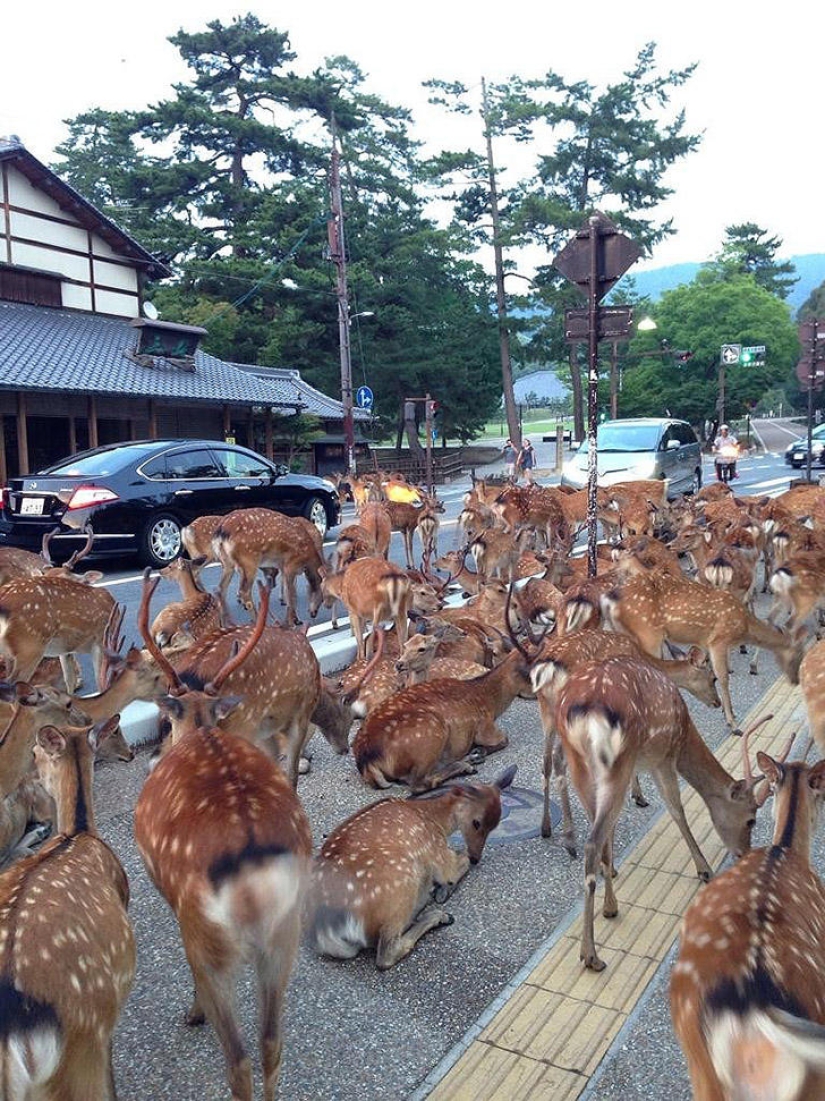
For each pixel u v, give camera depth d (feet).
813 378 61.82
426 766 18.26
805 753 19.52
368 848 13.07
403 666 21.53
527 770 19.74
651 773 14.66
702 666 20.45
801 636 23.81
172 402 72.54
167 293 119.24
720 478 92.99
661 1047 11.00
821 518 42.14
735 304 196.44
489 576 36.78
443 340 137.49
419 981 12.35
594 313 31.22
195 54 136.36
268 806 10.03
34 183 74.23
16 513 41.42
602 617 24.17
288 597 31.17
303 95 133.18
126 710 20.25
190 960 9.79
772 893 8.95
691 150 138.82
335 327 126.11
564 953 12.92
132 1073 10.73
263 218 120.06
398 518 47.16
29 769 14.85
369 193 148.36
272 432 97.14
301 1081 10.55
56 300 76.33
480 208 139.85
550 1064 10.75
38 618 21.58
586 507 49.37
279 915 9.47
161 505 42.96
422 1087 10.44
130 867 15.37
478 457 158.92
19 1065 7.66
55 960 8.30
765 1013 7.25
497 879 15.10
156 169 127.03
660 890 14.64
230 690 15.37
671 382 198.39
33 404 69.05
